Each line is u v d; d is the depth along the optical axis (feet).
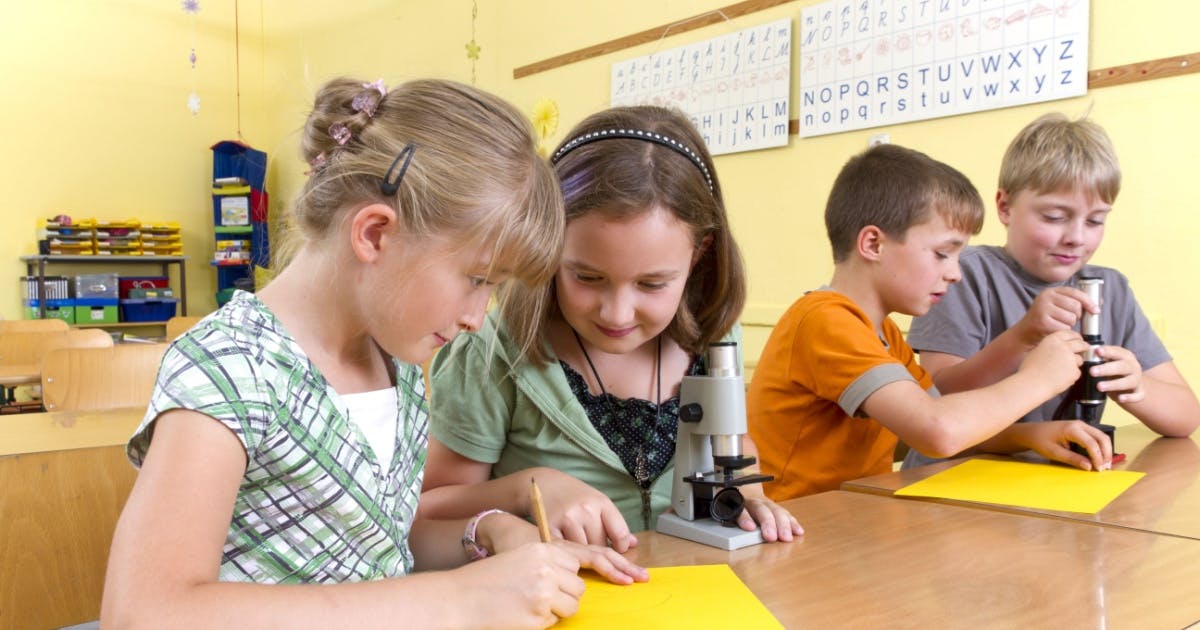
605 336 2.96
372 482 2.33
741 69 10.14
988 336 5.27
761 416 4.45
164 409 1.88
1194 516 2.93
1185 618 1.98
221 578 2.11
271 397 2.06
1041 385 3.78
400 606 1.80
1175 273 6.98
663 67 11.05
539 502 2.27
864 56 8.97
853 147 9.20
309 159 2.29
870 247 4.56
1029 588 2.19
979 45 8.06
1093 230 4.98
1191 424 4.54
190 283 20.58
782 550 2.57
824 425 4.22
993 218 8.11
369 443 2.39
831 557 2.49
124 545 1.72
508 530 2.55
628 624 1.97
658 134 2.93
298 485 2.16
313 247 2.26
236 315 2.14
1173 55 6.91
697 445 2.84
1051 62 7.59
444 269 2.09
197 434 1.87
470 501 2.99
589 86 12.11
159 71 19.89
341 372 2.36
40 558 4.00
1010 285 5.24
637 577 2.28
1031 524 2.85
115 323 18.40
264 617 1.70
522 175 2.18
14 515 3.94
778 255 10.01
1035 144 5.01
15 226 18.39
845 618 1.99
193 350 1.99
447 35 14.99
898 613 2.02
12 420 5.11
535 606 1.87
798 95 9.66
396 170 2.04
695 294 3.39
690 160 2.99
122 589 1.67
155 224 19.40
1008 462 3.96
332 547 2.24
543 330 3.25
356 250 2.08
